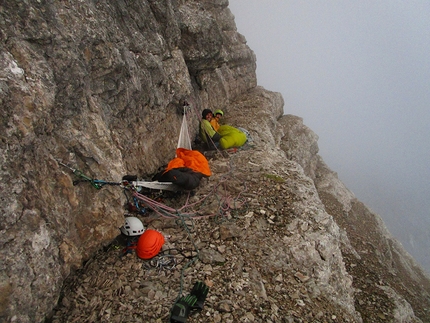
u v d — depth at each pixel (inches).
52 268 127.7
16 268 110.1
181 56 309.6
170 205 230.8
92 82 173.2
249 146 353.4
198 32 340.5
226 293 160.9
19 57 123.0
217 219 216.5
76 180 149.7
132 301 149.1
